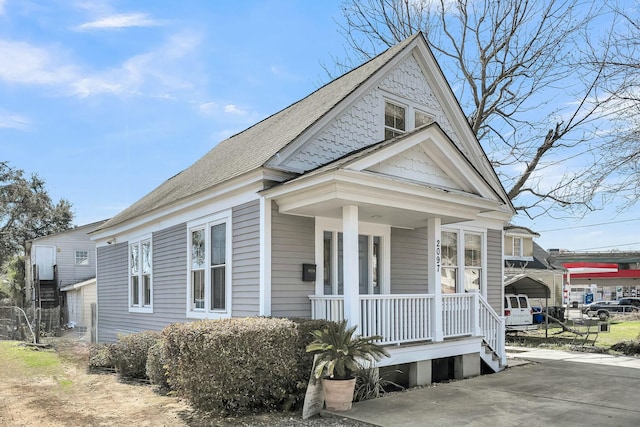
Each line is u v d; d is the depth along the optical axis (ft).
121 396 26.53
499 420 19.98
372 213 28.02
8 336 64.85
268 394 21.91
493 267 42.93
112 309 49.88
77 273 101.86
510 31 60.34
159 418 21.45
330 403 21.74
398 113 35.63
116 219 50.65
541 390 26.07
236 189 29.35
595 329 71.31
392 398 24.04
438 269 29.30
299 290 27.78
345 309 24.27
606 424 19.35
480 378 29.91
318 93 39.37
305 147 28.91
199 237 34.40
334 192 23.29
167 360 23.22
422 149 28.86
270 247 26.81
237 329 21.06
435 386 27.25
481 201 29.45
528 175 59.67
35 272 93.45
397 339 26.61
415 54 37.04
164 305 38.75
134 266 45.50
